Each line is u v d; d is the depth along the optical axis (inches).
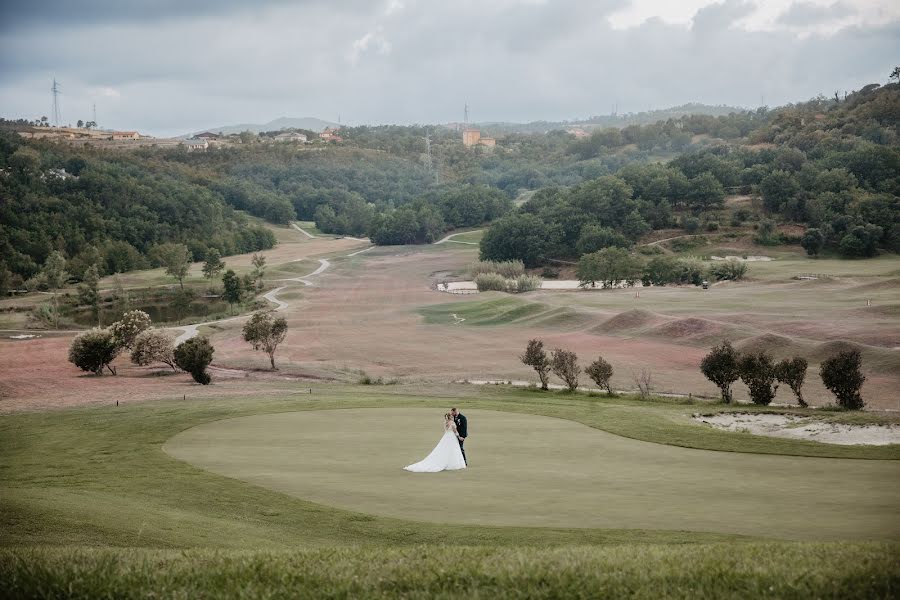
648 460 1091.3
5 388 2819.9
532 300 5319.9
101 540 695.1
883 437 1314.0
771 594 447.2
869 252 7194.9
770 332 3344.0
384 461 1112.8
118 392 2564.0
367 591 471.8
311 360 3754.9
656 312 4475.9
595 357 3427.7
